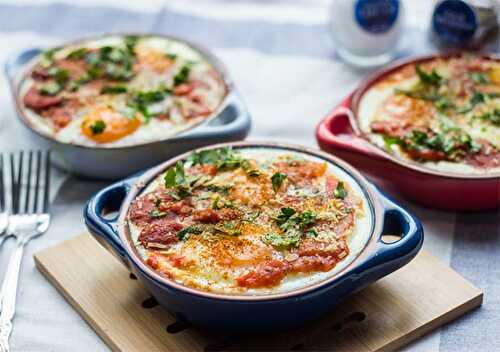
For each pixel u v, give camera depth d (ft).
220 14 3.12
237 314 1.89
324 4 3.16
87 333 2.05
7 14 3.14
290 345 1.97
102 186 2.45
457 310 2.03
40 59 2.72
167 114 2.50
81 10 3.16
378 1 2.76
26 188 2.41
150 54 2.73
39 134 2.41
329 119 2.38
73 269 2.16
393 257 1.93
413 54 2.89
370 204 2.05
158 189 2.10
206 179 2.11
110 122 2.43
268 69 2.86
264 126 2.62
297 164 2.14
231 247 1.96
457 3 2.73
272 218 2.02
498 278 2.14
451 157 2.27
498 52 2.79
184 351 1.96
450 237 2.25
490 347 1.98
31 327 2.06
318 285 1.88
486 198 2.26
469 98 2.47
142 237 2.00
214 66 2.67
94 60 2.71
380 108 2.45
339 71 2.84
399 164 2.25
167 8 3.15
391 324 2.00
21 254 2.22
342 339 1.97
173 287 1.89
